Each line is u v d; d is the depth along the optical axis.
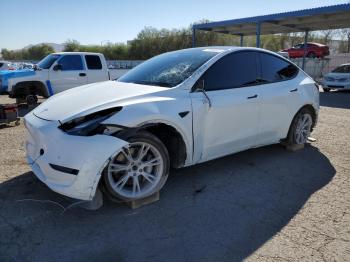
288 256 2.57
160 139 3.58
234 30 23.17
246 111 4.13
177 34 47.84
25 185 3.77
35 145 3.25
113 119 2.99
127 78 4.25
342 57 28.61
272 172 4.30
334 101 12.70
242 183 3.94
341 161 4.79
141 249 2.64
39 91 10.79
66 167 2.87
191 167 4.43
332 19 18.22
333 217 3.17
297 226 3.00
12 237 2.77
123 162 3.17
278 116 4.67
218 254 2.59
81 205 3.25
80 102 3.31
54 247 2.65
